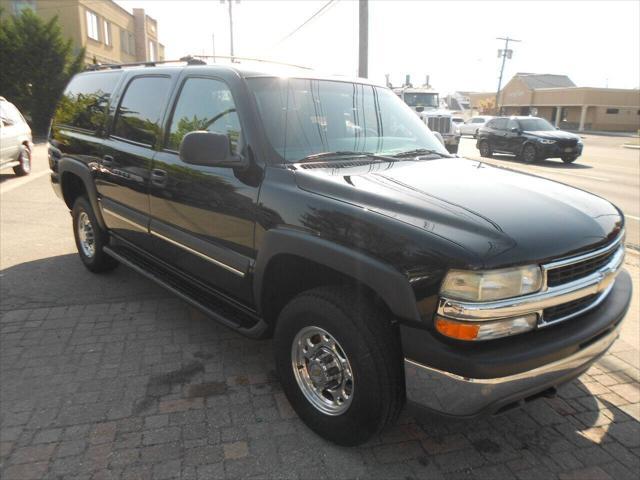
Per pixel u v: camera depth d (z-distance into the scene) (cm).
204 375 350
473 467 271
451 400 229
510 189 290
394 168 320
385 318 252
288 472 263
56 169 545
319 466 268
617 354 389
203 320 432
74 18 3269
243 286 321
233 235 317
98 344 388
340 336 257
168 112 384
